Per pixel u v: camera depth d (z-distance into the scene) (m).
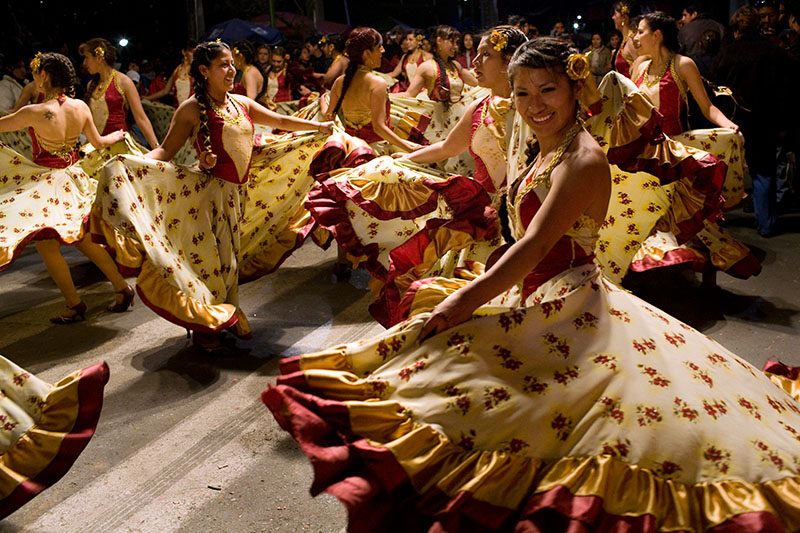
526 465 2.19
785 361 4.30
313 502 3.12
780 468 2.20
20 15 14.45
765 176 6.52
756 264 5.15
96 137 5.50
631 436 2.20
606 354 2.32
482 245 3.62
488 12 22.27
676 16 21.73
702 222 4.30
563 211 2.30
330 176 4.33
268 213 5.13
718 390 2.37
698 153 3.96
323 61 11.52
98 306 5.65
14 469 2.68
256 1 20.98
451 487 2.17
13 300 5.90
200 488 3.24
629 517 2.11
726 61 6.49
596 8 26.84
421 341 2.34
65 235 4.97
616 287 2.64
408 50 9.88
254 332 4.96
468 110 3.62
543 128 2.37
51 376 4.46
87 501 3.18
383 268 4.02
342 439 2.23
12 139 7.41
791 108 6.37
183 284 4.30
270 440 3.62
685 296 5.31
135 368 4.48
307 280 5.99
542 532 2.09
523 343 2.30
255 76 8.71
